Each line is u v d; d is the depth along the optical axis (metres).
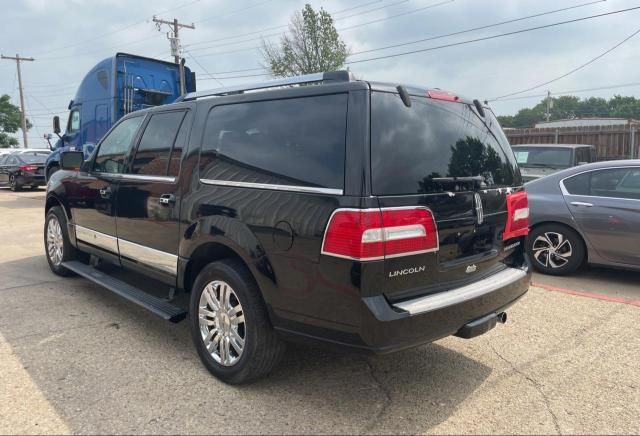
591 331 4.58
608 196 6.09
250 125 3.50
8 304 5.14
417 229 2.93
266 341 3.31
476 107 3.83
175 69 13.09
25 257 7.36
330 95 3.08
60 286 5.80
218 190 3.56
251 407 3.23
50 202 6.21
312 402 3.31
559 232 6.38
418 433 2.98
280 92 3.37
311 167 3.03
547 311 5.10
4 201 15.65
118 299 5.35
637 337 4.44
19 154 20.22
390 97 3.06
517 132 18.72
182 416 3.11
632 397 3.43
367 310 2.75
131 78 12.23
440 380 3.65
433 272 3.07
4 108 61.75
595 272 6.69
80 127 13.34
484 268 3.52
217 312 3.57
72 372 3.65
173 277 4.04
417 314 2.86
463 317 3.16
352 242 2.75
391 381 3.62
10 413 3.11
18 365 3.75
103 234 5.01
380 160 2.87
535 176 10.43
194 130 3.94
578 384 3.60
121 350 4.05
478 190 3.42
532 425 3.08
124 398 3.30
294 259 3.02
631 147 16.53
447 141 3.33
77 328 4.51
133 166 4.58
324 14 29.33
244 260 3.31
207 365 3.65
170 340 4.27
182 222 3.85
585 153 10.81
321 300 2.92
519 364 3.92
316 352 4.09
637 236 5.84
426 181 3.06
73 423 3.01
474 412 3.22
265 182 3.26
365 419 3.12
